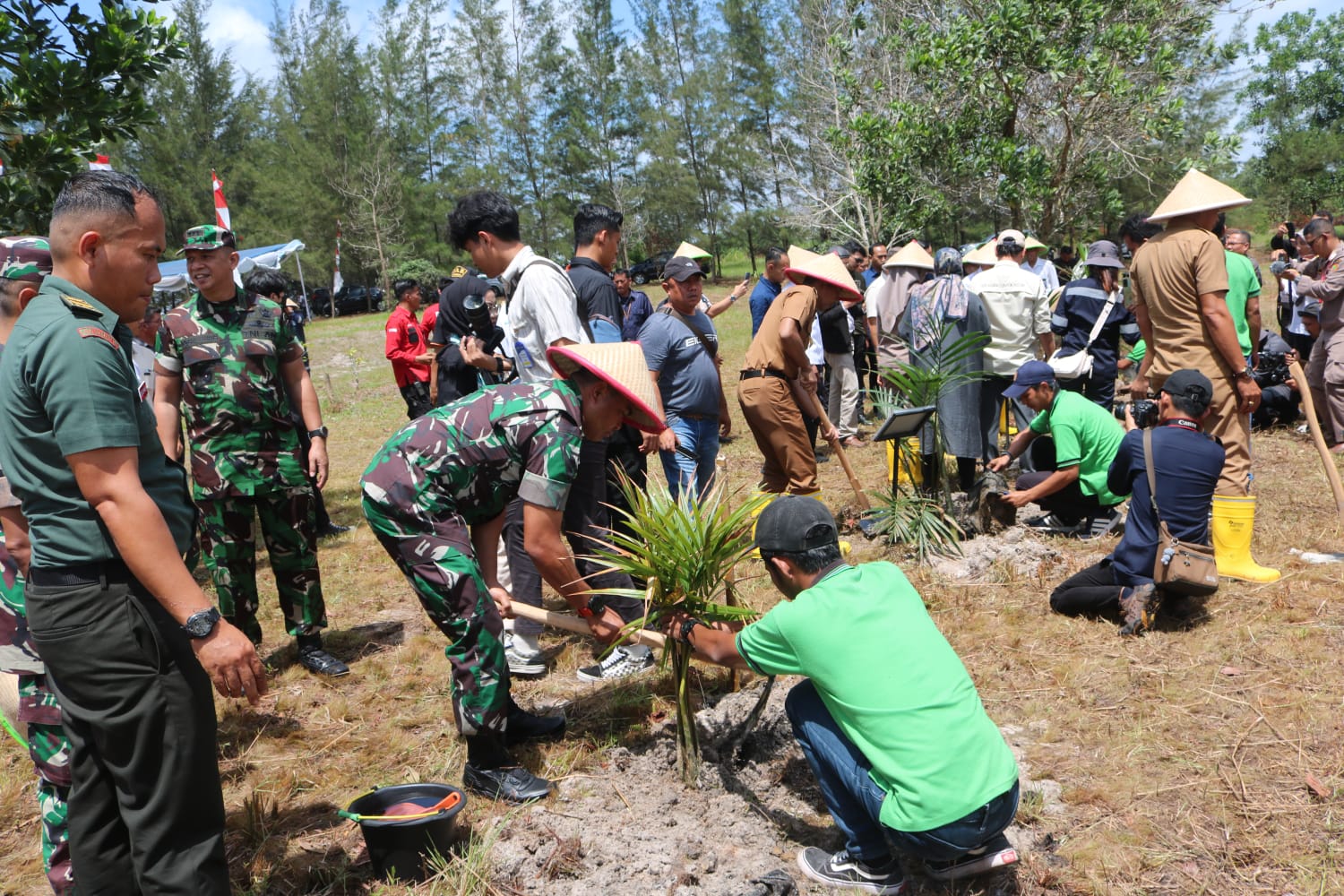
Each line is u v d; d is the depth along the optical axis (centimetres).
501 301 657
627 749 379
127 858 259
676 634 340
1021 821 324
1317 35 4097
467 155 4978
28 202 578
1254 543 558
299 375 479
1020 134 1294
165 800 245
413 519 329
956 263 647
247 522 465
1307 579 495
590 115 4828
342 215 4228
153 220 247
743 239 4859
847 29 2147
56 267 241
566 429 326
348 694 454
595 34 4725
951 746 273
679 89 4691
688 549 336
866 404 1083
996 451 686
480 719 340
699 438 546
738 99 4594
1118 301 771
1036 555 562
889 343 870
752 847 320
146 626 240
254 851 326
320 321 3609
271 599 596
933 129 1230
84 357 227
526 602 450
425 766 378
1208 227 532
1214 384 510
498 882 299
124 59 604
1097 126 1206
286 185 4228
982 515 619
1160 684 405
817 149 2398
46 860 279
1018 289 743
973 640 465
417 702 441
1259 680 401
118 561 239
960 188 1348
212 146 4812
